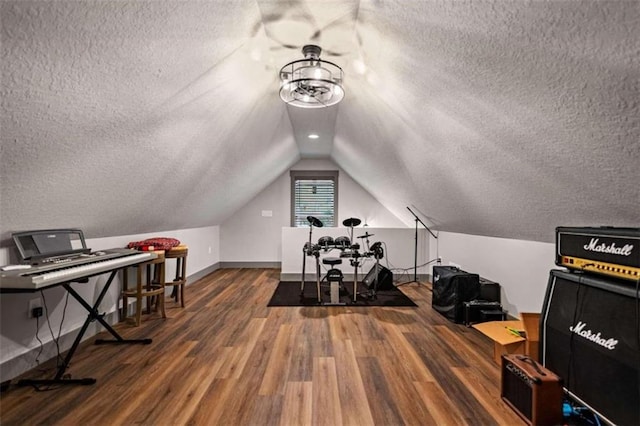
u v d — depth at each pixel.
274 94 2.69
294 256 4.92
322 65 2.21
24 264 1.77
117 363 2.13
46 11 0.95
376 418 1.55
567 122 1.17
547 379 1.46
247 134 3.11
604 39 0.82
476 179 2.18
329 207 6.18
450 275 3.13
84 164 1.75
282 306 3.53
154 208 3.05
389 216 6.15
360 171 4.93
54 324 2.27
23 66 1.06
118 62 1.31
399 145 2.70
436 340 2.56
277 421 1.53
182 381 1.90
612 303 1.35
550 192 1.69
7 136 1.27
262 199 6.18
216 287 4.50
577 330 1.49
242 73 2.10
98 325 2.73
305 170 6.18
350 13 1.59
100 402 1.68
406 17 1.33
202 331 2.75
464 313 2.96
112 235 3.01
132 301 3.22
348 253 3.74
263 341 2.52
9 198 1.60
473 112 1.56
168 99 1.78
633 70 0.84
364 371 2.03
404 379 1.93
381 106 2.35
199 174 3.09
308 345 2.44
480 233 3.38
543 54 1.00
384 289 4.33
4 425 1.49
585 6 0.77
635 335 1.23
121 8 1.10
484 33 1.09
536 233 2.39
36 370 2.04
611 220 1.60
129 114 1.65
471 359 2.21
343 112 3.13
